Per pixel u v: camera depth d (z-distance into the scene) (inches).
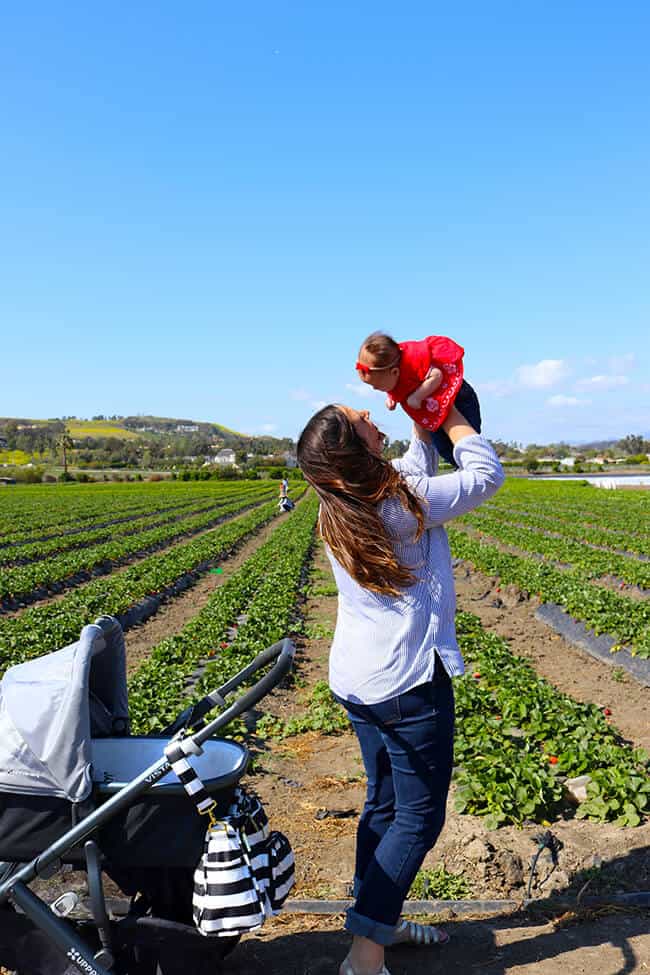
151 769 137.0
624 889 201.8
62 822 143.8
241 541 1400.1
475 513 1931.6
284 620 599.8
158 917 148.1
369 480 143.3
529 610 692.7
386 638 145.9
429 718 145.4
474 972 160.2
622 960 161.2
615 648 503.2
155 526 1786.4
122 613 669.9
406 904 195.2
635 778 258.1
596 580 860.0
